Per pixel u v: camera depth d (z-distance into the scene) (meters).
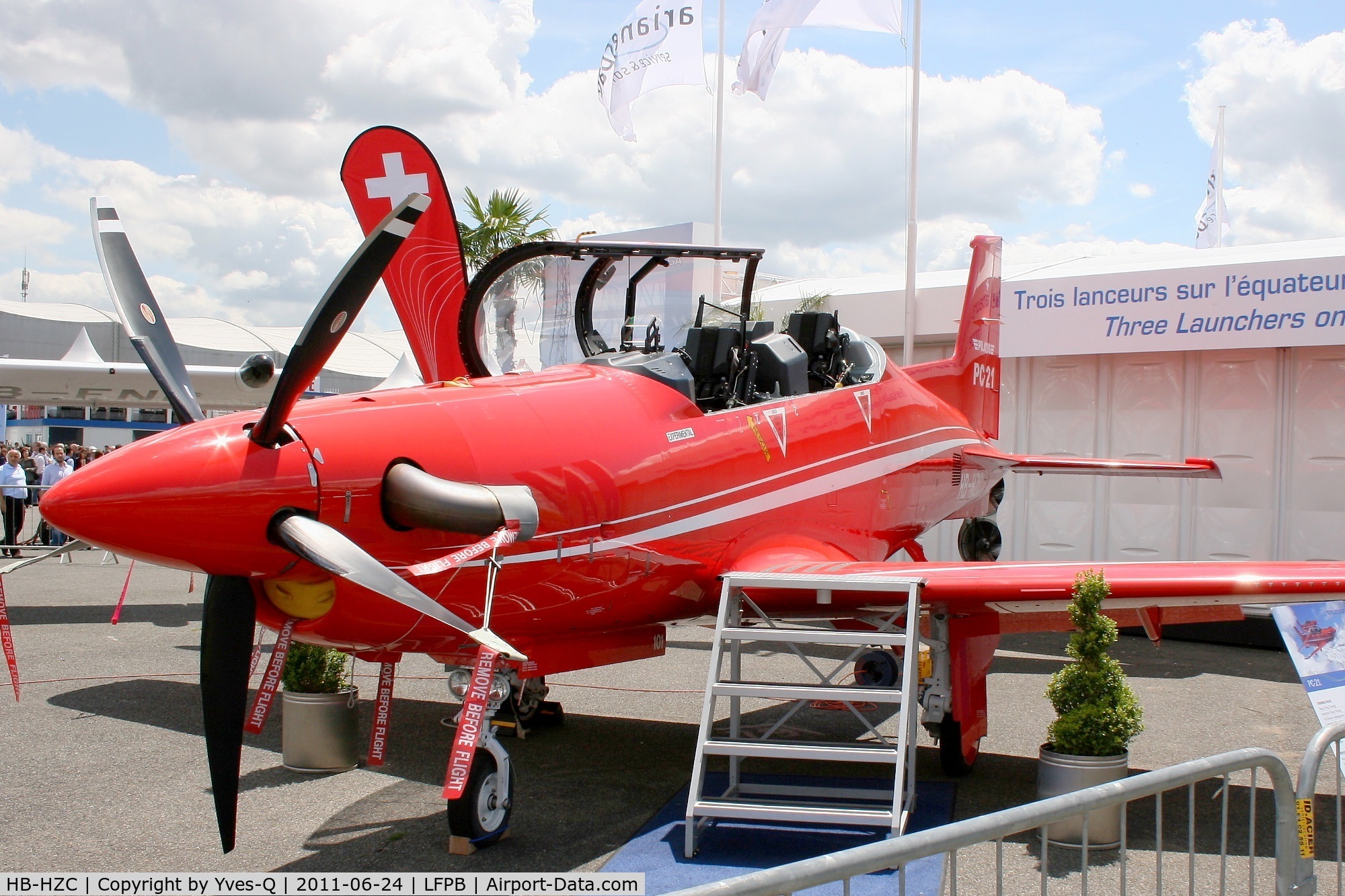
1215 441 9.19
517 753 5.10
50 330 28.03
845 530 5.32
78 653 7.27
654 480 4.17
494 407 3.83
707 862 3.54
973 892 3.33
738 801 4.23
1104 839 3.72
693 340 5.02
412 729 5.52
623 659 4.60
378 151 5.63
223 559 3.13
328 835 3.79
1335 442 8.58
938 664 4.73
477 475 3.56
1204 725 5.78
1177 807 4.31
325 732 4.62
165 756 4.79
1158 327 9.00
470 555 3.23
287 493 3.15
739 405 4.91
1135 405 9.63
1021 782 4.71
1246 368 9.02
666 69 11.19
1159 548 9.49
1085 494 9.91
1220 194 19.25
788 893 1.61
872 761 3.62
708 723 3.74
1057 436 10.06
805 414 5.08
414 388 3.91
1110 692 3.80
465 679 3.97
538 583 3.79
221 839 3.28
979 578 4.15
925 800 4.37
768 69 10.22
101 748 4.91
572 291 4.82
